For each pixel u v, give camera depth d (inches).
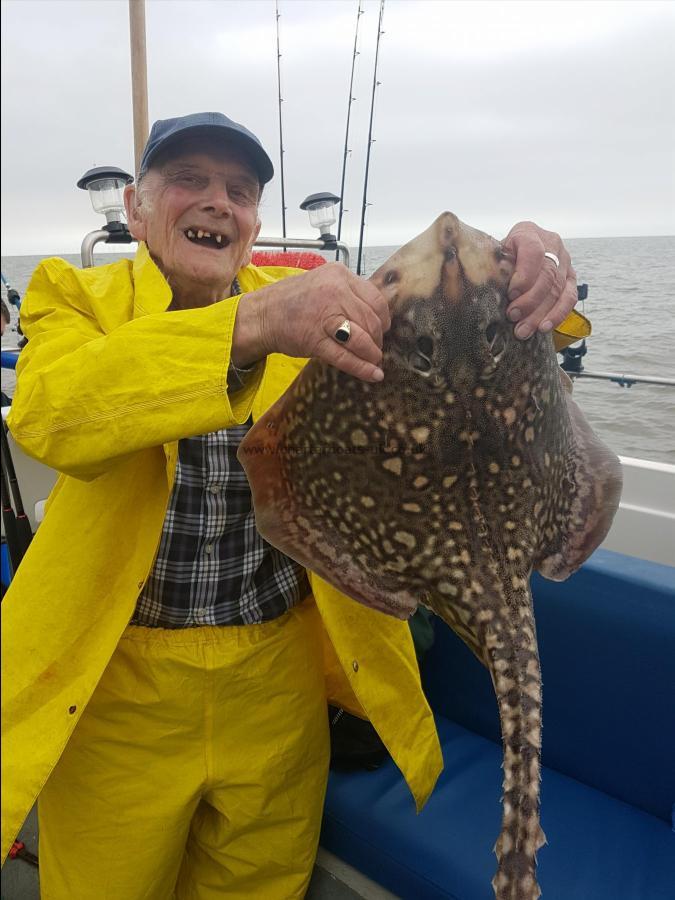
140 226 58.9
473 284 40.3
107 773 59.1
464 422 41.4
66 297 52.6
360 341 37.1
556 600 75.6
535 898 33.7
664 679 69.1
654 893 61.2
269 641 60.7
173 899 71.4
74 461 42.8
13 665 49.5
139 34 119.0
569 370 107.8
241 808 62.6
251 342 40.8
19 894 75.8
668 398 108.3
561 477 47.3
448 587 42.8
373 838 70.2
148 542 51.8
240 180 56.1
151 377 41.1
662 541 94.0
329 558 46.1
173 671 57.4
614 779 74.1
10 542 84.8
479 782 75.4
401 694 61.5
